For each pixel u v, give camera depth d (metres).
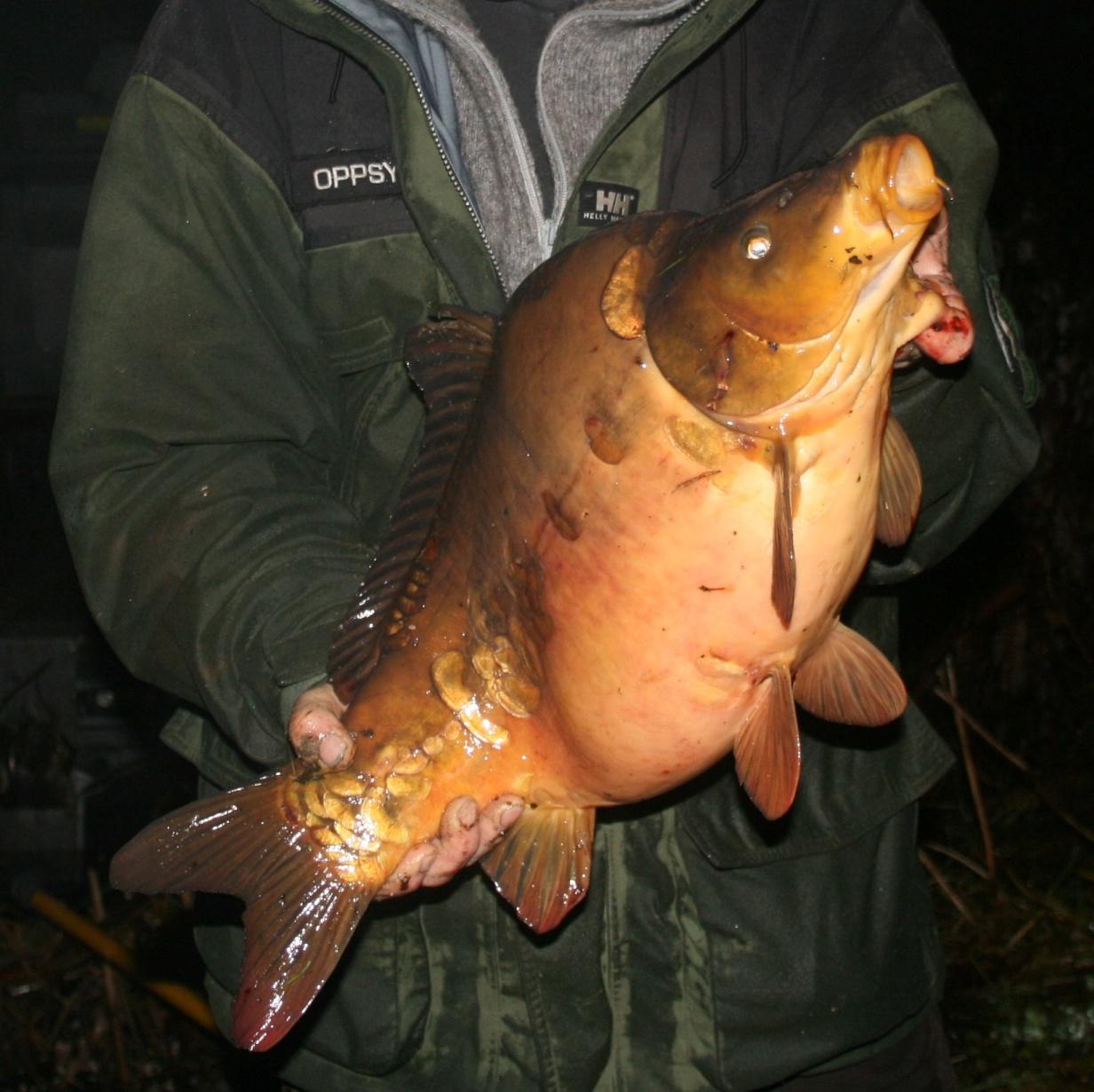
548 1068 2.29
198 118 2.15
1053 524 5.34
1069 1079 4.10
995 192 5.46
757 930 2.32
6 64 8.02
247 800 1.89
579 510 1.75
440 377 1.92
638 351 1.69
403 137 2.13
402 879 1.89
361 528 2.29
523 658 1.85
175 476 2.17
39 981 4.70
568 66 2.18
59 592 5.28
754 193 1.63
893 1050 2.45
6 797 4.79
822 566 1.68
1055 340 5.37
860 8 2.17
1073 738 5.29
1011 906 4.75
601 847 2.30
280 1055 2.41
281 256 2.20
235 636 2.09
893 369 1.95
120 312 2.14
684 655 1.74
